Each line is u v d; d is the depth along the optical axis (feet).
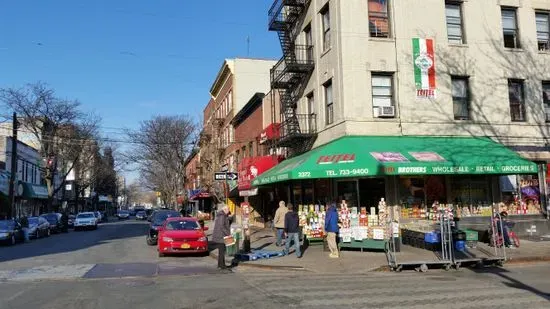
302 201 77.71
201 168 182.09
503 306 28.43
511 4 70.95
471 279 39.88
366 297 32.24
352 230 58.80
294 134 72.33
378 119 63.57
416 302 30.19
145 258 61.26
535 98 70.38
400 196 62.28
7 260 60.08
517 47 71.05
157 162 205.05
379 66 64.44
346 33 63.87
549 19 73.10
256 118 108.68
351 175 56.24
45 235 114.01
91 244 85.30
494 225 52.31
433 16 67.15
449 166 56.75
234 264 52.70
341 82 63.57
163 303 31.17
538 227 67.36
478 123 67.10
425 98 65.41
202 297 33.14
